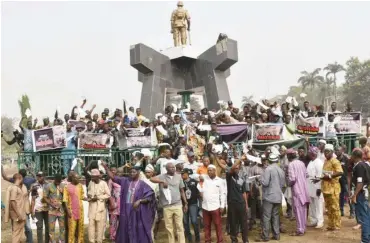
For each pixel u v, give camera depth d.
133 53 21.09
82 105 16.72
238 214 8.82
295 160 9.78
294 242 9.00
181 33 22.58
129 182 8.26
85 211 12.23
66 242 8.95
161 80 21.52
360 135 15.33
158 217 9.77
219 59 21.12
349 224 10.52
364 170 8.34
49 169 13.55
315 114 15.33
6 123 63.78
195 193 9.11
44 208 9.37
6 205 8.91
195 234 9.16
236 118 15.99
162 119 14.95
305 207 9.67
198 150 12.80
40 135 13.69
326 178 9.87
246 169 10.77
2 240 10.35
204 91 22.94
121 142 13.45
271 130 13.71
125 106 16.25
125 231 8.07
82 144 13.54
